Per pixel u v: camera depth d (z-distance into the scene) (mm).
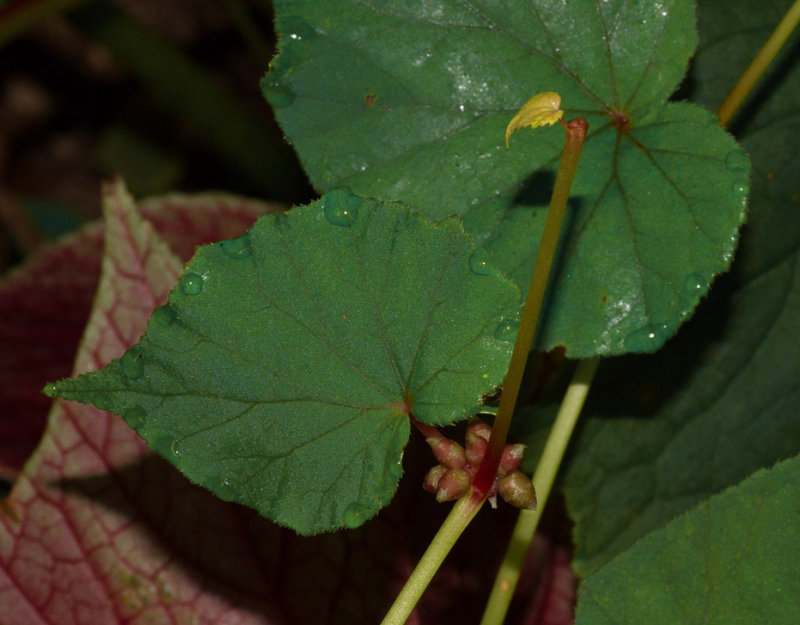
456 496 401
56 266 548
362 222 400
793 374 483
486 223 425
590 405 479
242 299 398
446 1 429
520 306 399
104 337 448
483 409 398
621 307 420
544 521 488
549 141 427
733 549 408
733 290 485
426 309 400
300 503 396
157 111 863
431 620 471
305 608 464
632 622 408
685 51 427
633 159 425
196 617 459
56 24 887
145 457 459
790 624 404
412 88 427
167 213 544
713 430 481
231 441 395
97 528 457
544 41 429
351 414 400
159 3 881
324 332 400
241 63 874
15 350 526
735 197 417
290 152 713
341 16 427
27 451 514
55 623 453
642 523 477
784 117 482
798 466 409
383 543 469
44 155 885
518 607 483
